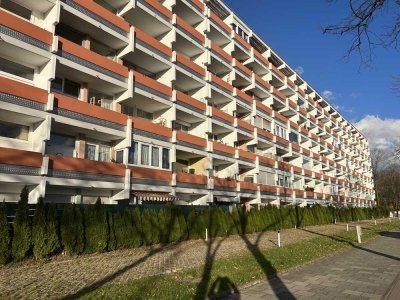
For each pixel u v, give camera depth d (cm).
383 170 8806
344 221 4750
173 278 922
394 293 810
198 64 3080
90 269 1085
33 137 1700
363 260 1342
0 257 1080
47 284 868
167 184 2342
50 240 1235
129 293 744
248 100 3656
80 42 2058
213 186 2769
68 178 1703
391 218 6309
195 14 3033
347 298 768
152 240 1712
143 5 2369
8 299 722
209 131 2928
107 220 1513
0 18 1517
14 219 1152
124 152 2100
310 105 5634
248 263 1134
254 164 3556
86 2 1948
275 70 4394
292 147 4544
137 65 2527
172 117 2509
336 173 6438
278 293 805
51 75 1694
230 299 753
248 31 3978
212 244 1800
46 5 1775
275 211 3027
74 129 1892
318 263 1261
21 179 1504
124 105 2409
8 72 1675
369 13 603
